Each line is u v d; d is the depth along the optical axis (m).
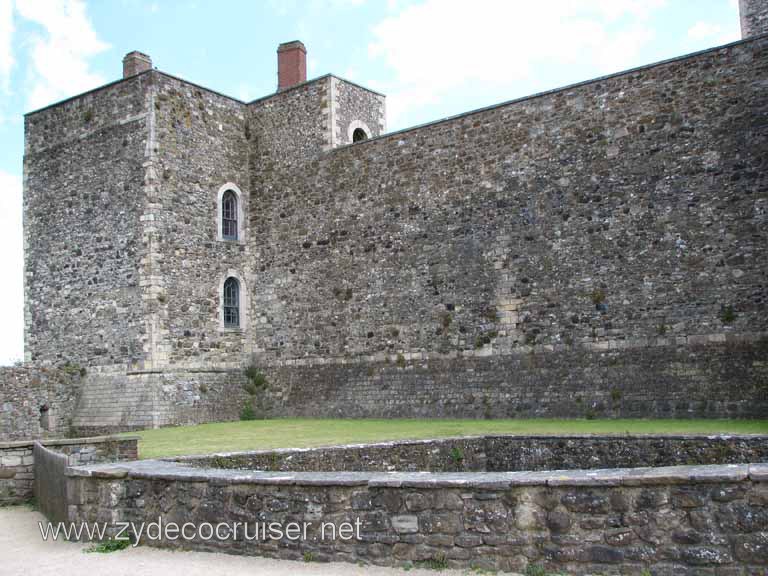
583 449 12.40
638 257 16.34
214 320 21.75
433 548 6.07
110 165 21.59
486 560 5.90
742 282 15.13
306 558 6.47
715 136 15.73
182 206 21.31
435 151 19.55
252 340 22.61
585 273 16.97
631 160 16.64
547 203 17.64
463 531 5.99
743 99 15.51
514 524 5.86
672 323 15.80
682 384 15.39
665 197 16.16
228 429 17.66
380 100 23.86
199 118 22.08
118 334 20.84
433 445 12.94
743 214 15.27
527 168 18.02
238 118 23.25
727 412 14.79
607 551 5.58
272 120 23.02
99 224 21.66
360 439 13.43
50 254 22.73
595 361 16.58
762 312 14.86
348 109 22.48
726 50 15.76
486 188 18.59
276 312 22.23
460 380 18.36
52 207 22.84
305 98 22.36
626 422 15.21
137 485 7.46
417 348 19.28
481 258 18.48
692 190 15.87
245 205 23.05
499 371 17.83
